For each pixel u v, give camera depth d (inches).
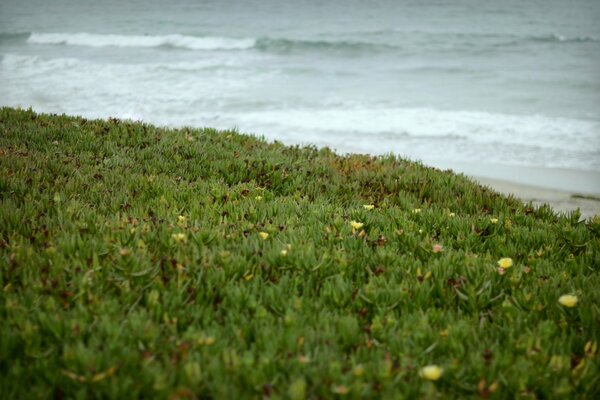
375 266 162.1
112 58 1473.9
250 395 96.7
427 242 176.9
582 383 104.8
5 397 92.0
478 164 564.7
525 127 743.1
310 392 96.6
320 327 122.4
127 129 358.0
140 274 137.3
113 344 104.0
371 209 236.2
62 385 97.6
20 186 213.2
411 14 2591.0
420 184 294.8
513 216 235.0
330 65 1385.3
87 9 3228.3
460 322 123.9
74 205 192.7
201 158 302.5
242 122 760.3
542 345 117.5
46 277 134.4
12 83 1037.2
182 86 1040.2
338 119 789.2
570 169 538.0
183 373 96.0
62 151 291.0
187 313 125.7
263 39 1684.3
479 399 99.7
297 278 145.1
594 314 129.7
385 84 1133.7
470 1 3043.8
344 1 3218.5
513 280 150.4
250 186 253.1
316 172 309.1
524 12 2568.9
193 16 2664.9
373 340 118.5
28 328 108.9
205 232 171.0
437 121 780.0
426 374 99.8
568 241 197.3
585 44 1715.1
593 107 893.8
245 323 123.0
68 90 965.8
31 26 2407.7
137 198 220.2
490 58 1501.0
